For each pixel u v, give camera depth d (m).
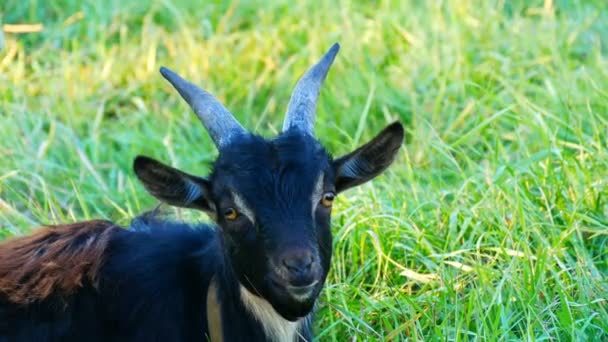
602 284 10.30
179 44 16.33
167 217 10.09
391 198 11.81
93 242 9.21
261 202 8.22
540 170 11.96
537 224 10.84
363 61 15.65
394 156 8.95
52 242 9.30
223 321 8.91
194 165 13.78
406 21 16.58
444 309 10.15
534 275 10.25
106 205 12.96
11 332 8.89
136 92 15.57
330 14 16.77
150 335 8.91
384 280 10.84
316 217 8.40
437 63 15.34
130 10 17.16
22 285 9.00
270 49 16.17
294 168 8.30
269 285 8.28
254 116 15.25
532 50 15.62
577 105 13.62
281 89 15.48
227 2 17.41
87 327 8.95
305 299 8.31
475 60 15.59
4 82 15.12
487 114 13.82
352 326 10.04
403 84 15.16
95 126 14.35
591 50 15.52
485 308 10.01
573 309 9.97
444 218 11.45
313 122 9.38
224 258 8.73
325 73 9.72
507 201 11.46
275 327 8.98
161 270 9.05
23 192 12.87
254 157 8.36
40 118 14.35
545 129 12.36
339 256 11.05
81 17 16.77
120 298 8.98
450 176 12.93
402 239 11.26
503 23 16.81
